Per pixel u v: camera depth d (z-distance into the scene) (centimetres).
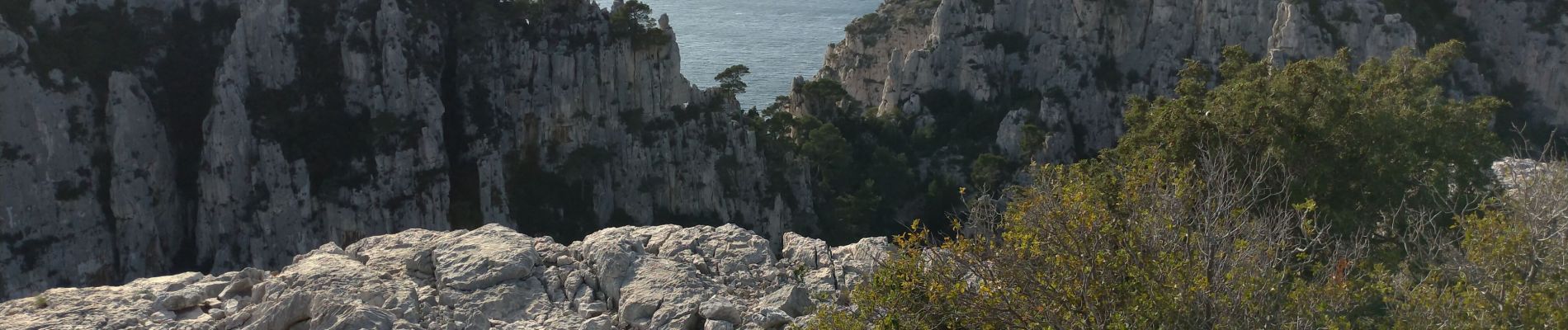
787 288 2386
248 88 10894
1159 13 15338
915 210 13850
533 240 2712
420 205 11081
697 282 2428
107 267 10475
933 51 16300
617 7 12419
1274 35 14025
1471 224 2722
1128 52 15750
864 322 2155
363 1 11344
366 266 2492
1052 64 15888
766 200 12762
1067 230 2145
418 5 11619
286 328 2192
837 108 15650
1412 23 14000
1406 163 4384
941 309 2103
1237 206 2662
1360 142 4434
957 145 15150
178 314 2284
